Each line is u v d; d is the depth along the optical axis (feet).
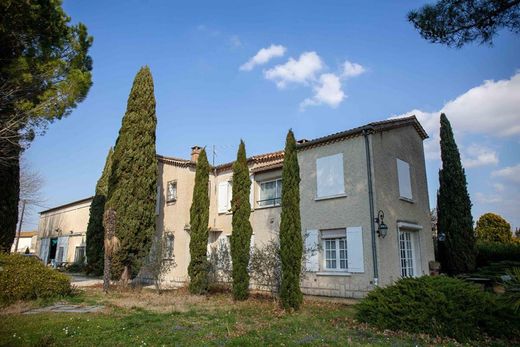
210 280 55.16
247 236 46.98
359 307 30.96
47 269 43.57
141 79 64.18
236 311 37.22
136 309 36.96
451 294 27.09
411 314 27.48
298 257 39.32
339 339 25.38
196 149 71.15
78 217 106.42
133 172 60.13
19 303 37.58
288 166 41.68
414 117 56.39
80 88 41.04
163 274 56.90
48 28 39.22
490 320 25.25
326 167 50.06
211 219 67.92
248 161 63.00
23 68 37.35
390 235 45.91
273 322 31.71
